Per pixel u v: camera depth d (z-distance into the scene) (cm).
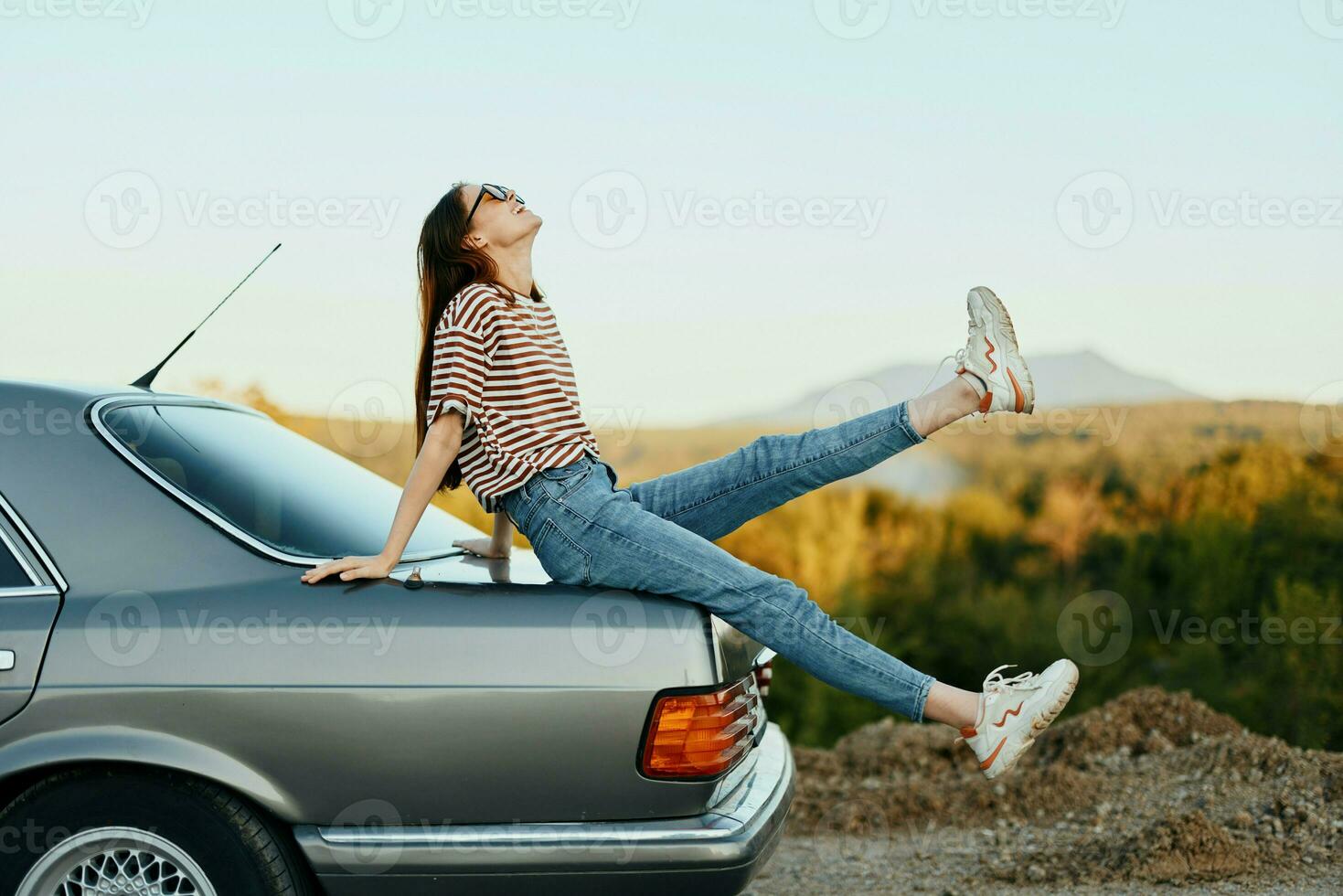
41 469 250
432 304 296
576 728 235
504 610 243
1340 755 444
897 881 383
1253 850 373
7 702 231
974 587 1126
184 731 230
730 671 251
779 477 298
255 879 234
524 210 298
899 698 269
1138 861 371
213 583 243
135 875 239
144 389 296
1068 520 1145
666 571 260
